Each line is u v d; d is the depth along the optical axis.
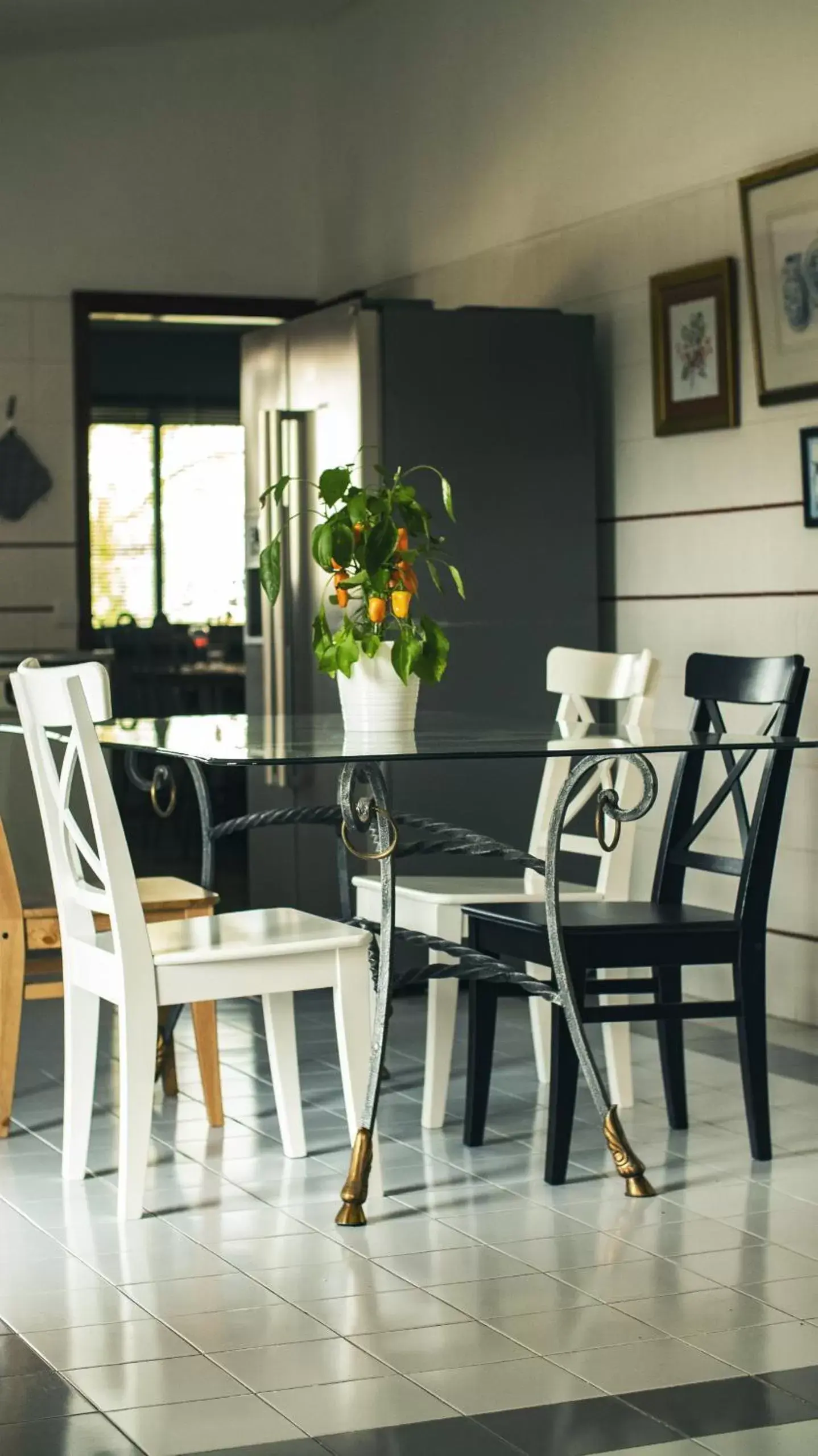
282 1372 2.37
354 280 7.03
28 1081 4.00
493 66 5.97
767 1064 3.54
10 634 7.09
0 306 7.02
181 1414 2.23
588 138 5.47
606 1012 3.18
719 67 4.87
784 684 3.33
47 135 7.04
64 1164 3.24
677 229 5.07
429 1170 3.30
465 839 3.16
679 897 3.59
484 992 3.44
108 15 6.66
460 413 5.21
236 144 7.21
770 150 4.69
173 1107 3.75
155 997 2.97
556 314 5.31
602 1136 3.51
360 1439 2.15
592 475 5.35
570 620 5.34
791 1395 2.29
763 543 4.78
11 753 4.04
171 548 10.09
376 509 3.25
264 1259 2.81
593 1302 2.62
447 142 6.29
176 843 8.67
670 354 5.09
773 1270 2.76
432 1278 2.73
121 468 10.21
